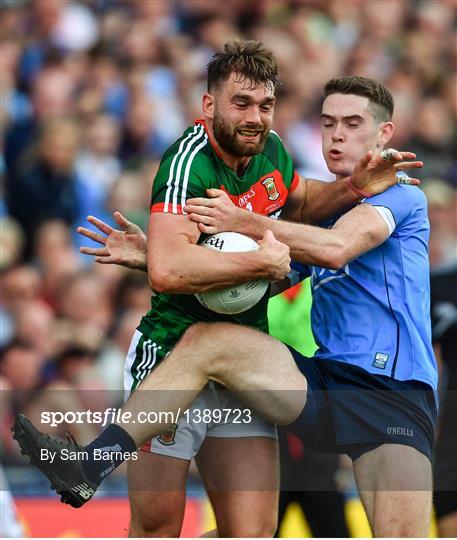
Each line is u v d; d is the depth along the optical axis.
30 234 34.62
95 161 35.94
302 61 41.28
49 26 40.31
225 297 16.48
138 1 42.44
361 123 17.83
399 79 42.47
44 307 31.22
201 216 16.25
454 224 31.73
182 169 16.61
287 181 17.95
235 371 16.78
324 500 22.53
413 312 17.53
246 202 17.34
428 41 45.62
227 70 16.58
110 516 22.23
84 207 35.03
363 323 17.52
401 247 17.59
